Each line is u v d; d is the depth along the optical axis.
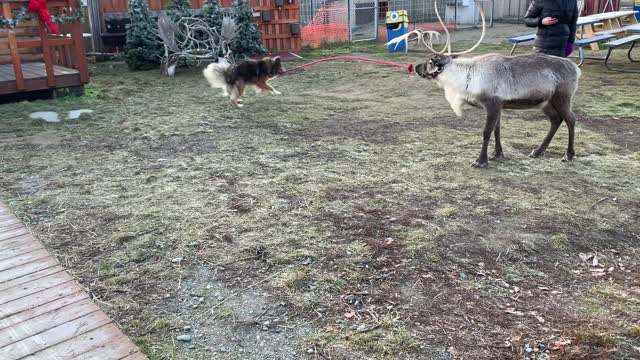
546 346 2.81
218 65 8.36
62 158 5.87
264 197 4.73
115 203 4.61
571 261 3.71
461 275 3.49
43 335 2.76
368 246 3.82
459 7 19.05
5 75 8.96
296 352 2.77
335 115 7.79
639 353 2.77
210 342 2.84
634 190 4.89
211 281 3.42
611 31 12.52
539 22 7.04
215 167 5.53
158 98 9.02
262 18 13.91
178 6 12.13
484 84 5.19
